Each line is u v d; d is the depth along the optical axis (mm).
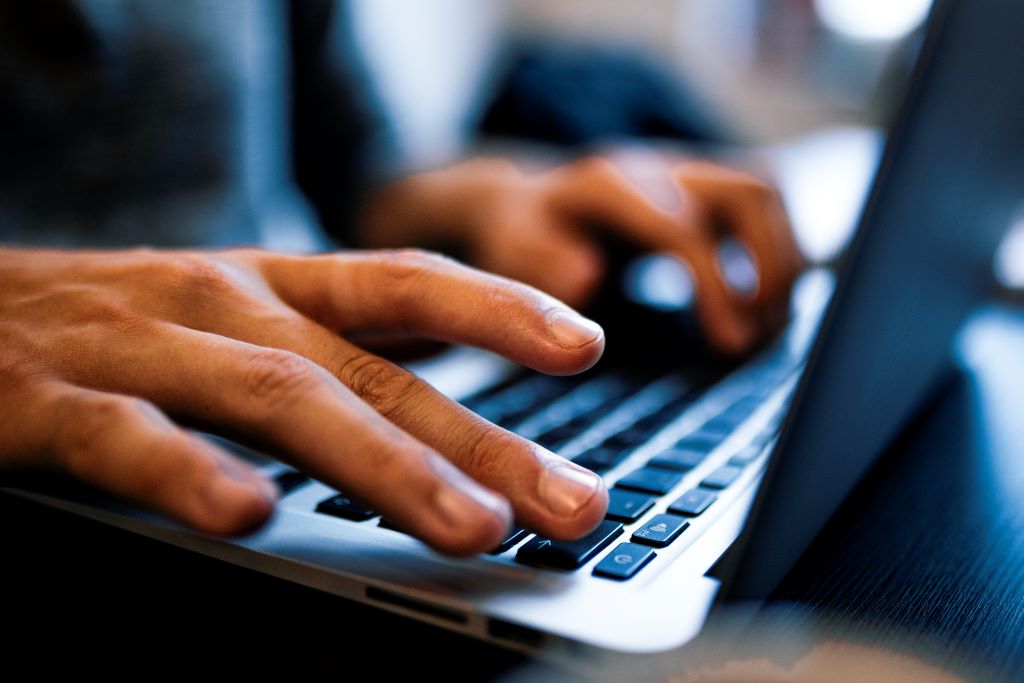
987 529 313
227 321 360
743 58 1928
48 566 295
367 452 269
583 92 1153
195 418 305
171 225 898
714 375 509
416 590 244
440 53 1909
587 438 397
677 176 665
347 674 234
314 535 283
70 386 308
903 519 321
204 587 281
